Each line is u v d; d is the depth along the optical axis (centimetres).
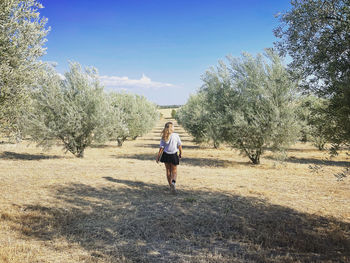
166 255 369
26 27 518
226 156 1719
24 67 530
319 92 365
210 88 1473
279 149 1219
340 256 362
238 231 458
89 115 1429
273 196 674
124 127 1552
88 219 498
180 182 829
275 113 1162
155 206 580
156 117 3709
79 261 344
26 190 671
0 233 418
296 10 388
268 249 387
